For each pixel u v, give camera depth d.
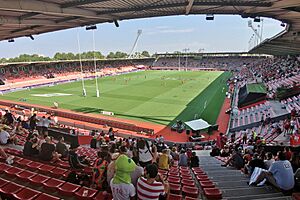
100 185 6.25
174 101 41.78
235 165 11.60
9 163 8.70
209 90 52.09
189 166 12.53
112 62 115.94
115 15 18.61
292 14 17.61
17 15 16.28
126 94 48.97
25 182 7.00
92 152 13.27
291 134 18.70
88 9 16.41
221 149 18.52
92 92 52.50
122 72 101.12
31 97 48.62
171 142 23.64
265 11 16.75
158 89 54.44
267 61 92.06
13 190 5.89
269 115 26.88
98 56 158.12
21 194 5.66
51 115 31.00
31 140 9.95
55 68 90.56
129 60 126.69
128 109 36.91
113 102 41.84
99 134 21.34
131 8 15.94
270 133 21.55
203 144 23.69
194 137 24.62
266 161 9.06
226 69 104.44
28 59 130.00
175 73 92.44
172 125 29.28
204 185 7.69
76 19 18.72
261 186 7.81
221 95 46.41
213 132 26.97
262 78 54.78
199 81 67.06
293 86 33.25
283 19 20.58
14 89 60.53
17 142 12.88
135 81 69.56
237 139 22.38
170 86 58.62
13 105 39.22
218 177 9.45
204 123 26.05
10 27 20.97
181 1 14.41
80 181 6.98
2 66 76.06
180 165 12.05
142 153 7.55
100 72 96.38
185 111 35.38
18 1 12.30
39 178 7.04
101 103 41.25
